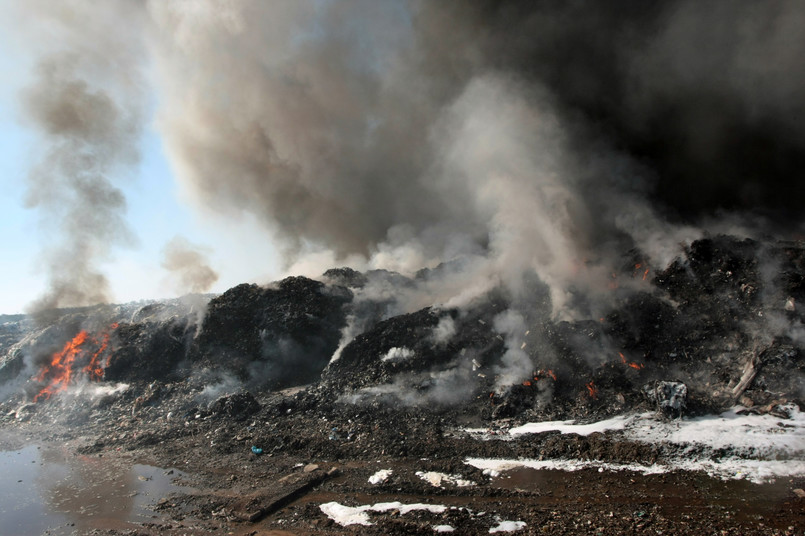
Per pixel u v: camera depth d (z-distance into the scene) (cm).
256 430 2084
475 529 1181
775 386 1747
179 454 1914
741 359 1906
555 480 1434
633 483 1367
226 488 1562
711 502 1227
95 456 1964
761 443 1463
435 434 1859
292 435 1964
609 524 1157
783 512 1152
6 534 1358
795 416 1598
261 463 1761
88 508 1491
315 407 2248
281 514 1355
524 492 1370
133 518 1407
